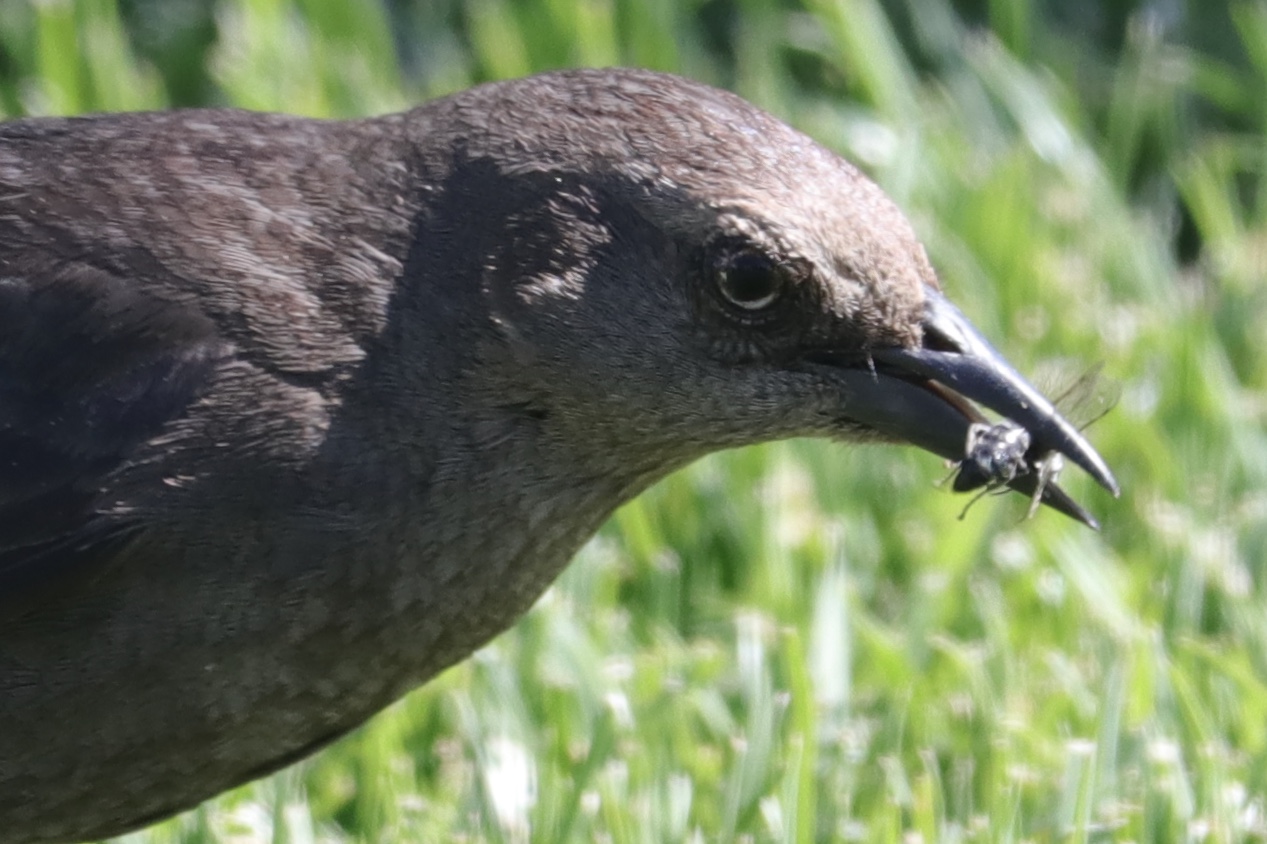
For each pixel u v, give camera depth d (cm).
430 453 855
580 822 989
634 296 848
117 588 840
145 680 847
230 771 882
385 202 868
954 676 1088
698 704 1075
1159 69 1530
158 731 856
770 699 1005
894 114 1485
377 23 1512
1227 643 1129
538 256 851
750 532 1195
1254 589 1177
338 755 1062
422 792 1048
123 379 846
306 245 862
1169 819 985
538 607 1097
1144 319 1352
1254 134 1558
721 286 843
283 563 843
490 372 853
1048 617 1142
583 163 852
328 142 889
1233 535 1198
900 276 859
